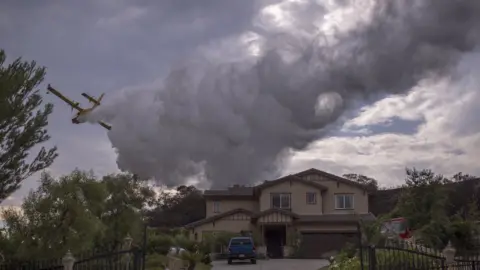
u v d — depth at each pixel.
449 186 31.81
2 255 16.08
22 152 15.62
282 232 49.62
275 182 50.50
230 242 37.28
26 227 16.97
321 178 50.94
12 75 15.52
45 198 17.34
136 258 14.73
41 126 15.94
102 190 20.19
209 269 31.52
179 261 28.80
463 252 20.22
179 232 46.84
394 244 18.41
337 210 50.22
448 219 26.52
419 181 29.59
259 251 44.00
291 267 32.31
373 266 14.78
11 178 15.42
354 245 26.00
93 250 17.06
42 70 16.27
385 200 52.81
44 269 14.58
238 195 53.00
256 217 48.41
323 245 47.16
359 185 50.31
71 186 17.91
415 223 26.75
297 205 50.19
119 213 23.75
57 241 16.58
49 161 16.16
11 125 15.45
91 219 17.94
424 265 14.80
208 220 50.16
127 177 24.59
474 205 36.25
